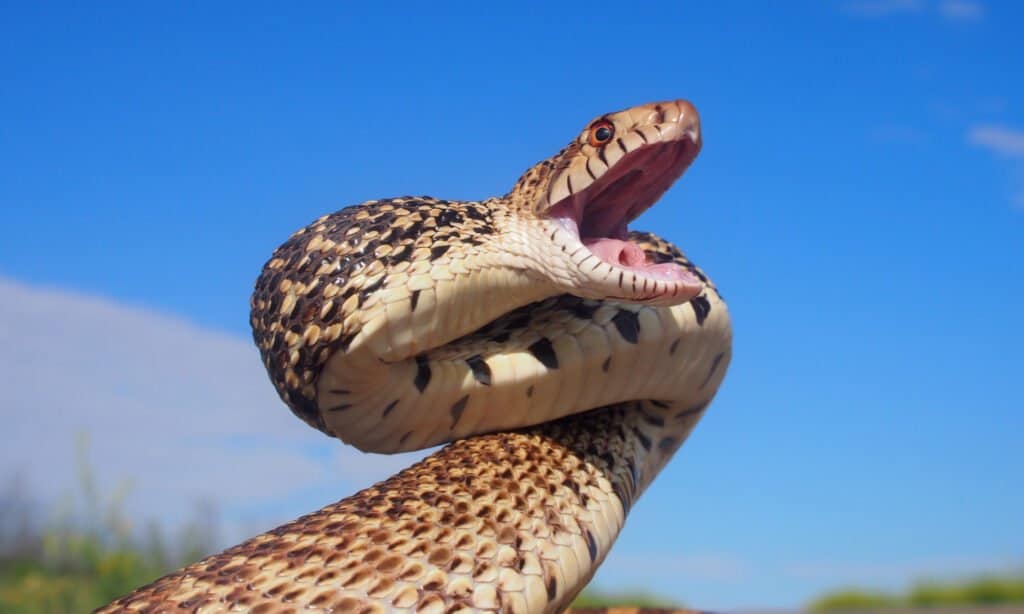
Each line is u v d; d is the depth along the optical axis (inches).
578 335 18.3
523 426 18.7
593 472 18.3
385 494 17.1
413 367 18.1
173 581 16.0
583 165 18.1
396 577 16.3
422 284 17.7
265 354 18.8
